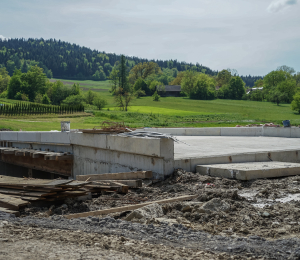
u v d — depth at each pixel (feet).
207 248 15.78
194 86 511.81
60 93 427.74
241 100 495.00
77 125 152.76
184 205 25.48
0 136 86.33
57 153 63.98
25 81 490.08
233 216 22.77
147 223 21.42
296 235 18.62
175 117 245.65
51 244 16.15
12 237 17.38
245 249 15.24
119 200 30.96
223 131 91.71
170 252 14.94
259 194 29.17
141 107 365.81
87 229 19.31
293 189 30.58
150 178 40.52
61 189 28.94
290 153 49.98
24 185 30.01
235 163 43.50
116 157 49.29
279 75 494.59
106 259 13.92
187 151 48.91
